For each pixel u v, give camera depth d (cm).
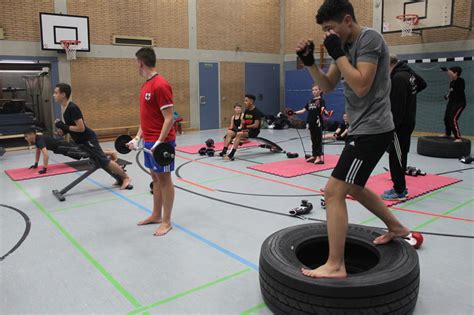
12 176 596
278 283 216
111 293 254
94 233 362
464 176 566
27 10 899
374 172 591
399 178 436
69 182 564
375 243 253
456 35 949
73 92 978
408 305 211
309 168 630
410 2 977
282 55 1368
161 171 340
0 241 345
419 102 1028
